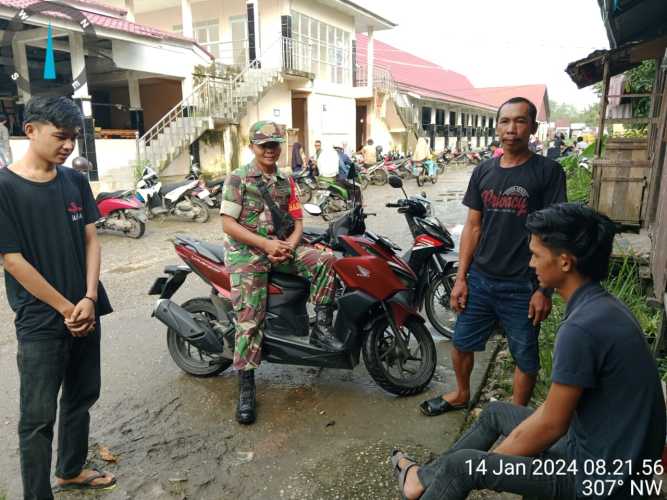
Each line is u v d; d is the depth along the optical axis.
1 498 2.54
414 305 4.10
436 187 15.72
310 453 2.84
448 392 3.46
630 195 6.16
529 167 2.63
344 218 3.54
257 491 2.55
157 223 9.77
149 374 3.81
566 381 1.59
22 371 2.21
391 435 2.98
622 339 1.56
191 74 13.27
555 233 1.64
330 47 19.69
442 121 31.25
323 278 3.21
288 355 3.31
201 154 13.99
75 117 2.14
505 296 2.76
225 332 3.44
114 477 2.62
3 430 3.12
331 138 19.77
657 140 6.02
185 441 2.98
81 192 2.38
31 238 2.14
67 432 2.48
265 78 15.23
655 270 4.14
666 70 5.95
